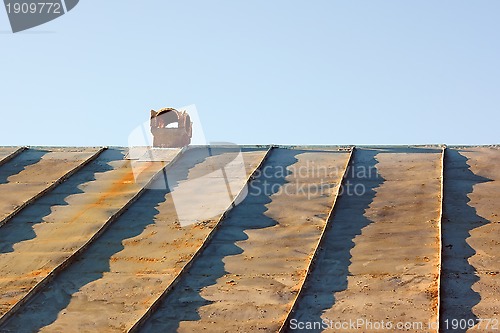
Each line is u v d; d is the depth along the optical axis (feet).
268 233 46.60
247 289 40.78
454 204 48.21
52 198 53.01
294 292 40.11
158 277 42.42
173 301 40.22
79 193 53.52
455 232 44.70
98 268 43.91
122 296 40.96
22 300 40.47
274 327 37.35
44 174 56.85
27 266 44.11
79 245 46.09
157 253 45.06
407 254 42.80
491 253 42.11
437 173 52.90
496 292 38.50
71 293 41.55
